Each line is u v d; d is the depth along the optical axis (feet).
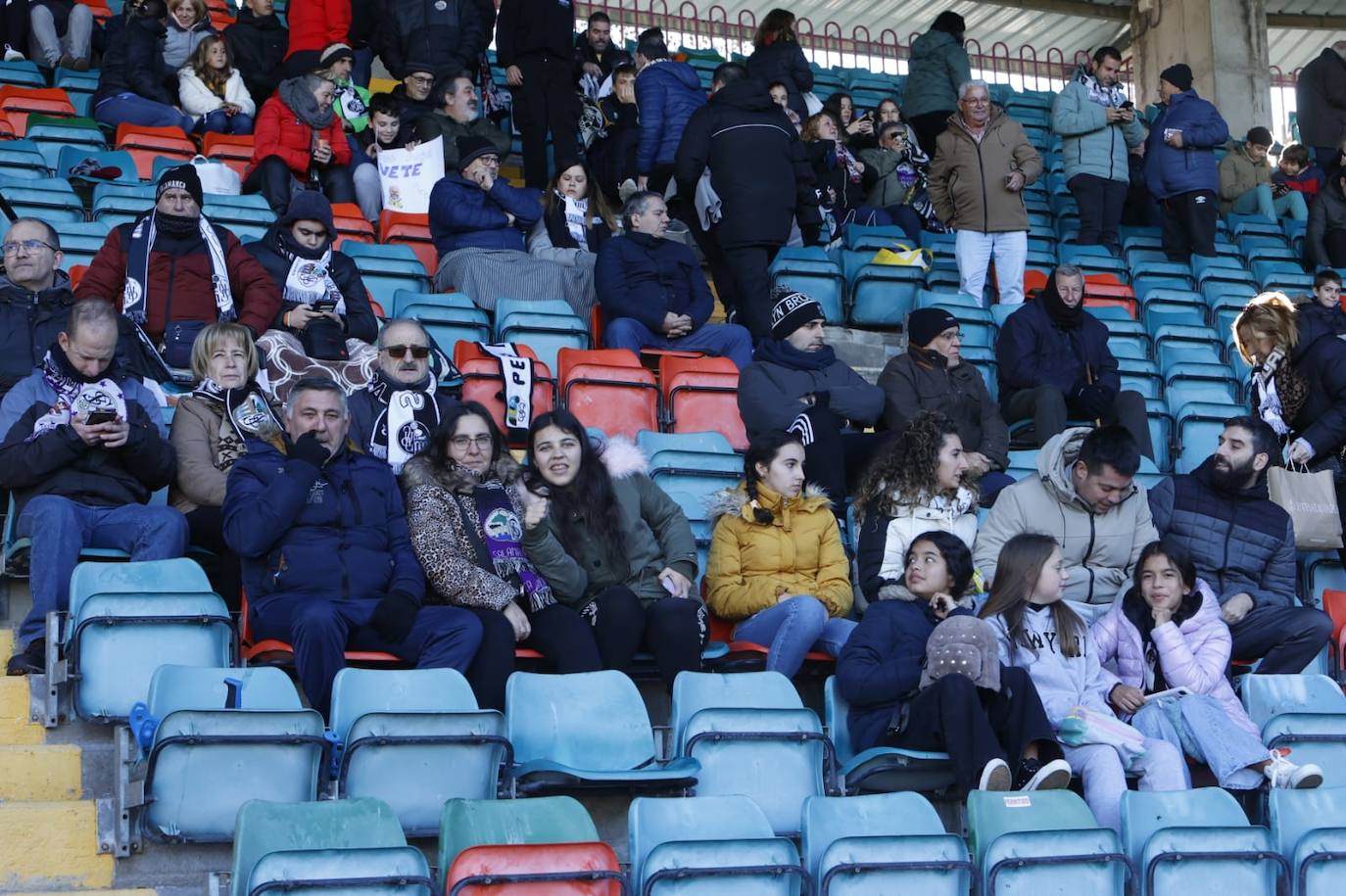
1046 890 16.74
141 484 20.30
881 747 18.56
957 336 27.02
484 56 42.22
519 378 25.81
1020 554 20.20
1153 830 17.78
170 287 24.67
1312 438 26.58
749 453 21.97
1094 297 38.40
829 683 19.40
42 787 16.56
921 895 16.25
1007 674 18.84
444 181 31.55
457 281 30.17
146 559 19.10
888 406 26.53
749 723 17.92
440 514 19.52
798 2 68.69
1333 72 52.95
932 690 18.38
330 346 24.57
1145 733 20.17
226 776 15.87
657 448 24.88
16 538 19.40
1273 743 20.07
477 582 18.99
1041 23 71.31
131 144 34.86
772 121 31.19
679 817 16.08
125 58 37.47
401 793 16.51
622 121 39.06
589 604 19.86
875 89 56.13
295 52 38.99
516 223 31.83
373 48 40.01
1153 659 21.16
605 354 27.37
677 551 21.03
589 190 33.32
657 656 19.56
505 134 37.14
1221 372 33.53
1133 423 28.45
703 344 29.19
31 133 34.53
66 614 18.10
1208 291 40.24
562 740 17.66
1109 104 42.63
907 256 34.60
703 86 52.75
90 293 24.61
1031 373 28.91
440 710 17.13
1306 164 49.08
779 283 33.55
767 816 17.85
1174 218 42.55
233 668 16.71
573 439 20.66
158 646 17.49
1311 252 43.78
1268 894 17.62
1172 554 21.33
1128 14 70.44
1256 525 23.90
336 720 16.78
